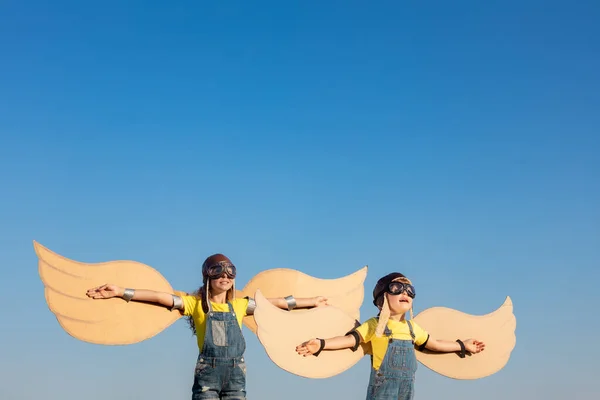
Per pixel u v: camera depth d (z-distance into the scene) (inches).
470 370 471.2
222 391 428.1
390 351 430.0
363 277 498.6
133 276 430.6
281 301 460.1
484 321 486.0
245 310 438.9
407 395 433.1
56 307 408.8
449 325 478.3
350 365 434.0
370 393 428.8
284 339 423.5
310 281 481.4
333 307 443.2
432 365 464.1
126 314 423.5
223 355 421.7
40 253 412.8
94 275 422.0
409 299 439.5
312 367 425.1
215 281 430.6
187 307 433.1
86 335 412.2
